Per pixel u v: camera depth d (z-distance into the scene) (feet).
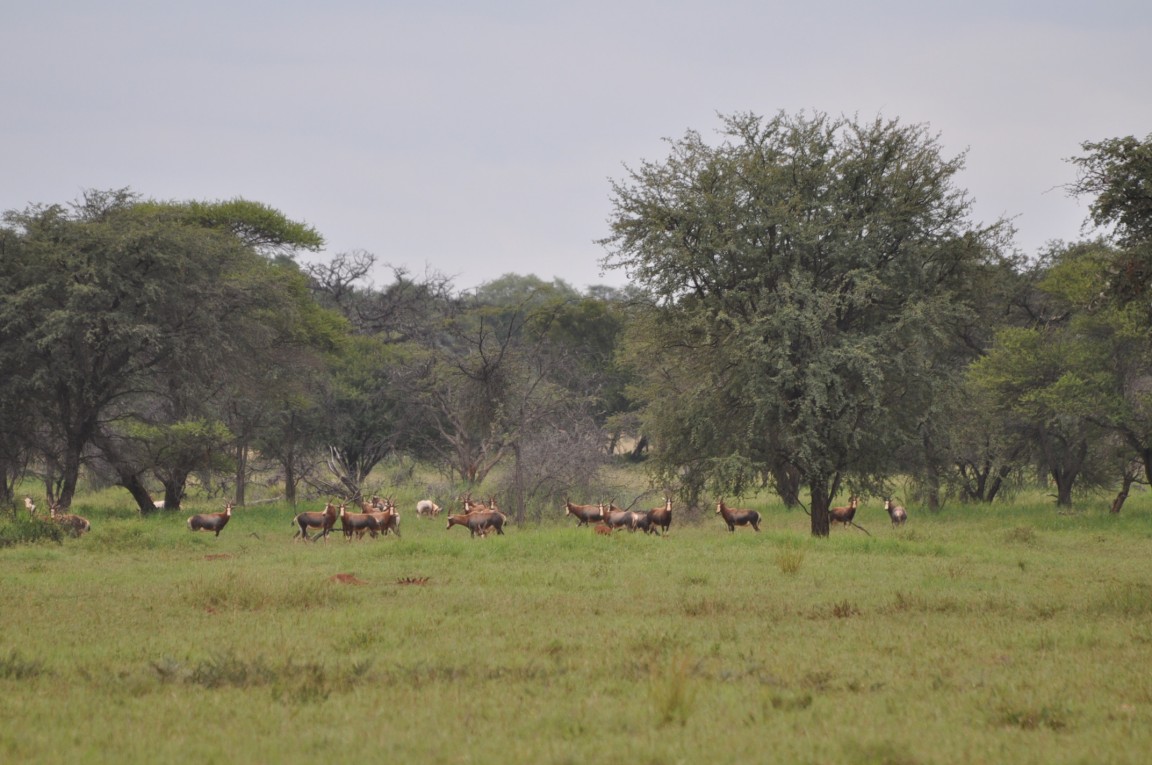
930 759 87.81
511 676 123.75
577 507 392.27
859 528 409.28
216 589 189.16
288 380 582.35
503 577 227.40
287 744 94.07
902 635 151.12
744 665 129.39
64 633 155.84
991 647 142.82
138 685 119.55
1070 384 449.06
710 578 223.92
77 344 461.37
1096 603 184.75
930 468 401.90
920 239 355.56
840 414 348.79
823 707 107.55
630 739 94.38
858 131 360.89
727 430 365.20
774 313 342.64
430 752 90.74
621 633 151.74
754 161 352.90
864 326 362.74
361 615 169.17
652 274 360.07
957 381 361.71
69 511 473.26
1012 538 344.90
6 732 97.91
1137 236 227.40
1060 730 100.07
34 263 465.88
